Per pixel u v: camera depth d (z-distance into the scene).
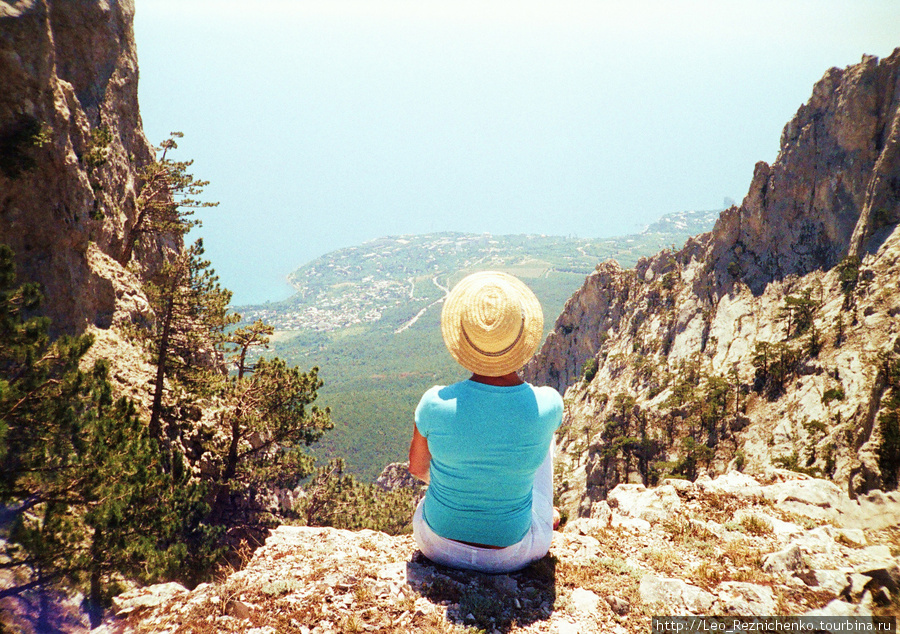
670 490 7.41
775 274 170.38
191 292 33.41
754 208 179.62
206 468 34.41
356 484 41.25
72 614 10.64
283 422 34.19
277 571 5.32
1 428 10.33
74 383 12.23
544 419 4.55
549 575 5.25
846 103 159.25
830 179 163.00
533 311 4.60
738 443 130.88
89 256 43.06
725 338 168.25
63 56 55.53
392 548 5.97
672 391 156.38
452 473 4.72
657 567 5.46
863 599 4.57
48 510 11.44
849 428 97.19
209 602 4.79
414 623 4.41
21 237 33.22
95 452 12.07
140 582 12.56
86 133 43.56
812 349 132.88
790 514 6.68
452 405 4.51
